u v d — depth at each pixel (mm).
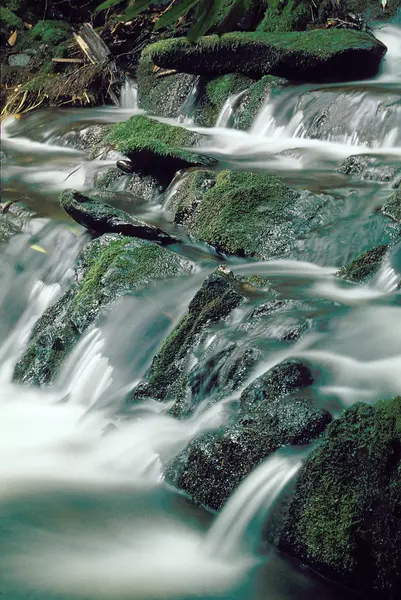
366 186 7984
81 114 13648
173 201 8734
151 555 4473
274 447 4605
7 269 8367
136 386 6113
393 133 9375
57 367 6879
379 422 4094
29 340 7477
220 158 9766
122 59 14922
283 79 11531
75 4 16938
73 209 8016
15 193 10000
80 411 6391
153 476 5125
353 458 4094
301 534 4141
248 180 8258
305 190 7785
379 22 13062
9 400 6738
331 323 5590
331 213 7516
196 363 5820
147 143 9367
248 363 5355
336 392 4934
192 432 5301
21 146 12766
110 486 5160
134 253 7270
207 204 8062
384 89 10156
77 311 6980
